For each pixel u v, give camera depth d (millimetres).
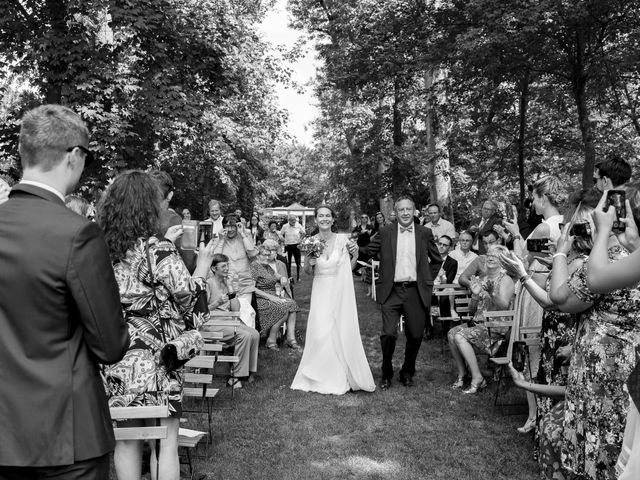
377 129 24453
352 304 6625
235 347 6586
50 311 1972
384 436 5156
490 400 6164
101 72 13695
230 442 5031
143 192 3092
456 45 10930
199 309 3252
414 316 6660
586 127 11750
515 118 15070
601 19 10672
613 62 11156
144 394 2994
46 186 2121
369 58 14102
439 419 5594
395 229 6754
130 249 3057
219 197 28266
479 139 15477
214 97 17375
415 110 18750
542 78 13789
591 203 3814
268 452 4809
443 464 4539
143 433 2906
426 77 16516
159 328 3105
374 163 24031
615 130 13859
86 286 1996
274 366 7707
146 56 14969
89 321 2006
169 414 2879
